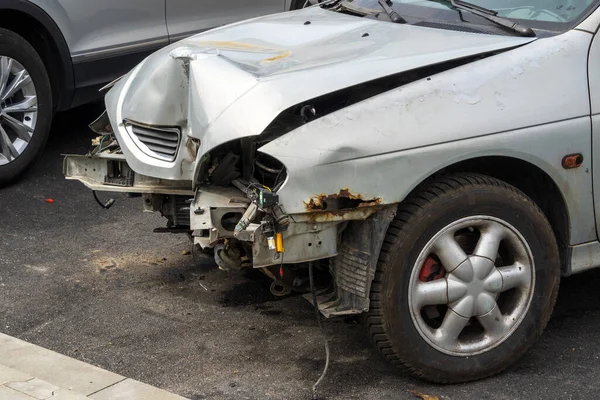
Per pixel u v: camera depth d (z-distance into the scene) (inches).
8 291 186.2
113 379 147.7
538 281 151.3
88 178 173.9
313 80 138.6
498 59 146.9
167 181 163.3
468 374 149.2
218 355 160.7
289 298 185.0
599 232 156.8
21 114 241.6
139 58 263.9
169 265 201.6
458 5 168.9
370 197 135.3
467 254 146.6
